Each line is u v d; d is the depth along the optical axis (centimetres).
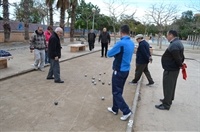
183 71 533
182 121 487
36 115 454
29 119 434
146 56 730
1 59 838
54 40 684
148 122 470
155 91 717
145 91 712
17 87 641
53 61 706
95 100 571
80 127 413
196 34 4088
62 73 885
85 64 1145
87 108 510
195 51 2798
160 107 556
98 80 800
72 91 638
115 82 453
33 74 819
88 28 5425
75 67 1037
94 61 1272
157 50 2505
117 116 474
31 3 3750
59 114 466
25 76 781
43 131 390
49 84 695
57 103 522
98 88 690
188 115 525
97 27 5994
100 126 423
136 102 577
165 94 546
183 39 5669
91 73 920
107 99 584
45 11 3909
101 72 954
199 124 475
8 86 646
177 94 704
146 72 775
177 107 578
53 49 693
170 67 523
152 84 785
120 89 460
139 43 739
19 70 843
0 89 614
